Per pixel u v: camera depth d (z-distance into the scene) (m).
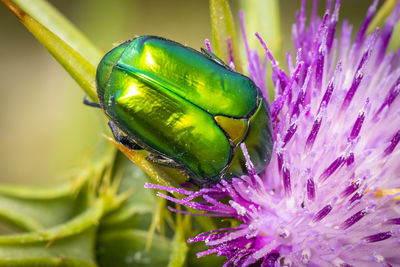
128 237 0.12
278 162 0.11
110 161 0.12
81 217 0.12
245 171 0.11
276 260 0.11
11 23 0.21
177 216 0.11
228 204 0.11
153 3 0.22
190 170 0.11
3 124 0.21
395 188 0.11
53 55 0.11
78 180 0.12
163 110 0.11
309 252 0.11
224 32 0.11
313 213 0.11
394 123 0.11
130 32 0.21
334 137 0.11
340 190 0.11
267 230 0.11
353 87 0.11
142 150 0.11
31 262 0.11
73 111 0.19
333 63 0.12
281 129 0.11
